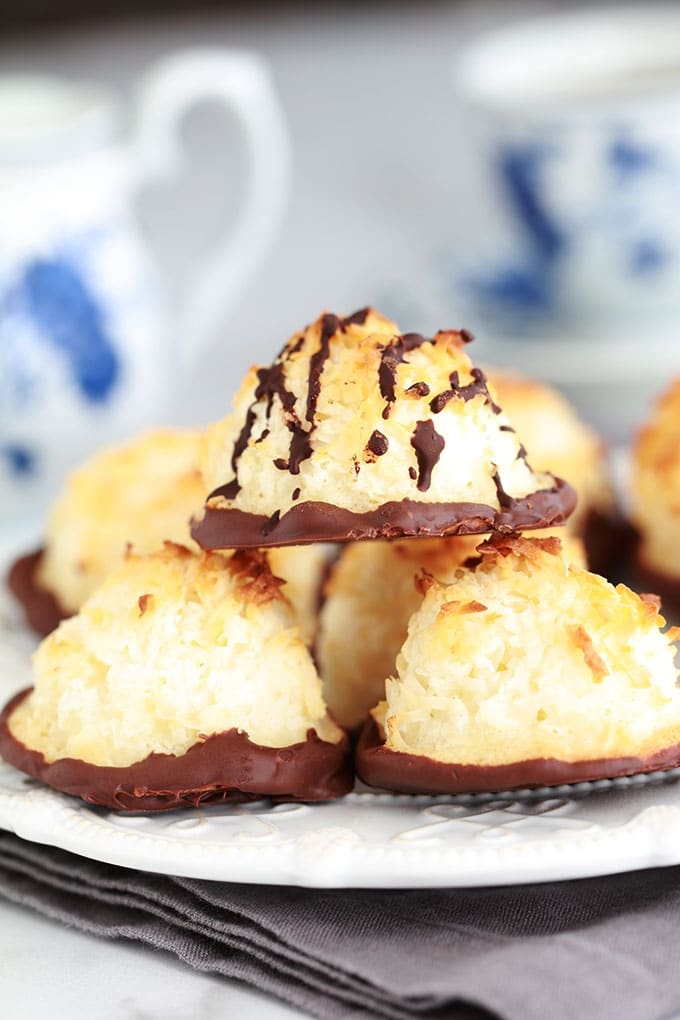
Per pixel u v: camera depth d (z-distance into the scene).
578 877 0.35
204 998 0.35
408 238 0.83
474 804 0.36
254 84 0.58
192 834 0.36
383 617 0.40
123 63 1.09
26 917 0.37
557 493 0.37
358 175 0.95
